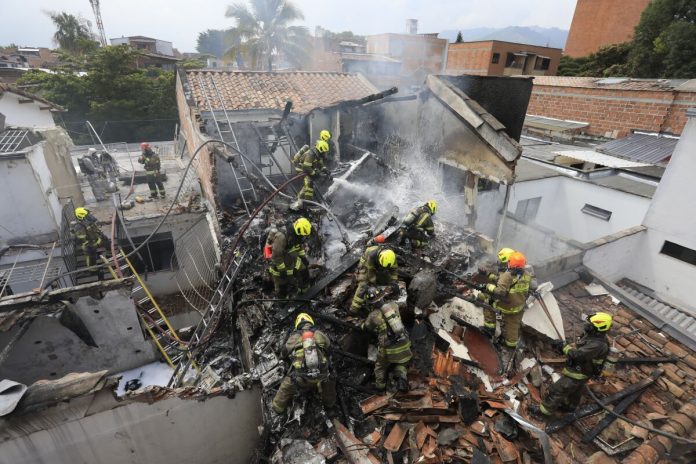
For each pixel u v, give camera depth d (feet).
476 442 15.47
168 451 18.58
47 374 23.25
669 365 21.93
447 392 17.15
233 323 22.95
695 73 89.35
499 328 20.93
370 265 18.37
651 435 16.79
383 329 15.94
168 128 90.53
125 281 22.67
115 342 24.16
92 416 15.96
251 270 24.16
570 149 56.29
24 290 28.45
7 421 14.64
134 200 37.24
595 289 27.99
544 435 15.12
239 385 17.95
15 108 47.24
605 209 41.32
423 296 20.01
